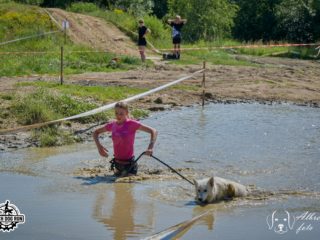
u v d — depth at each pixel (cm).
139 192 1053
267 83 2558
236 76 2733
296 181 1135
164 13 5906
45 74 2527
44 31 3256
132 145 1173
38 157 1308
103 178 1148
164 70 2828
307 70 3209
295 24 5466
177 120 1764
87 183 1109
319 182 1132
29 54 2912
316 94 2350
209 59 3459
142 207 970
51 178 1140
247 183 1123
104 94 2045
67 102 1734
